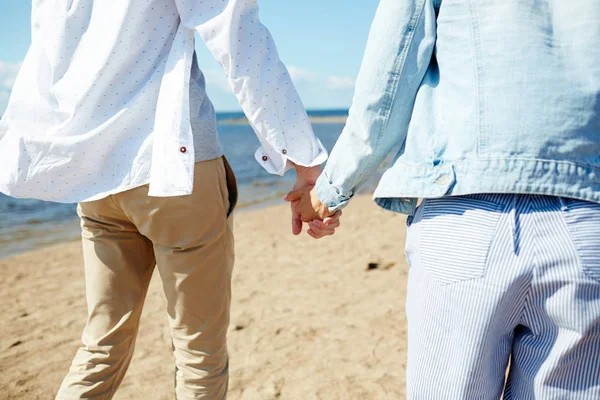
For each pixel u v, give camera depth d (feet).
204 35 5.49
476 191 4.01
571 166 3.91
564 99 3.94
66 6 5.53
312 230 6.28
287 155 6.06
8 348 12.39
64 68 5.58
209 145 5.77
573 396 4.00
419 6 4.43
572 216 3.89
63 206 40.22
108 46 5.36
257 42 5.60
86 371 5.96
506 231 3.93
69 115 5.55
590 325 3.80
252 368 10.89
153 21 5.49
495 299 3.93
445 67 4.38
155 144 5.38
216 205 5.80
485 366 4.11
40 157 5.54
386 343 11.71
